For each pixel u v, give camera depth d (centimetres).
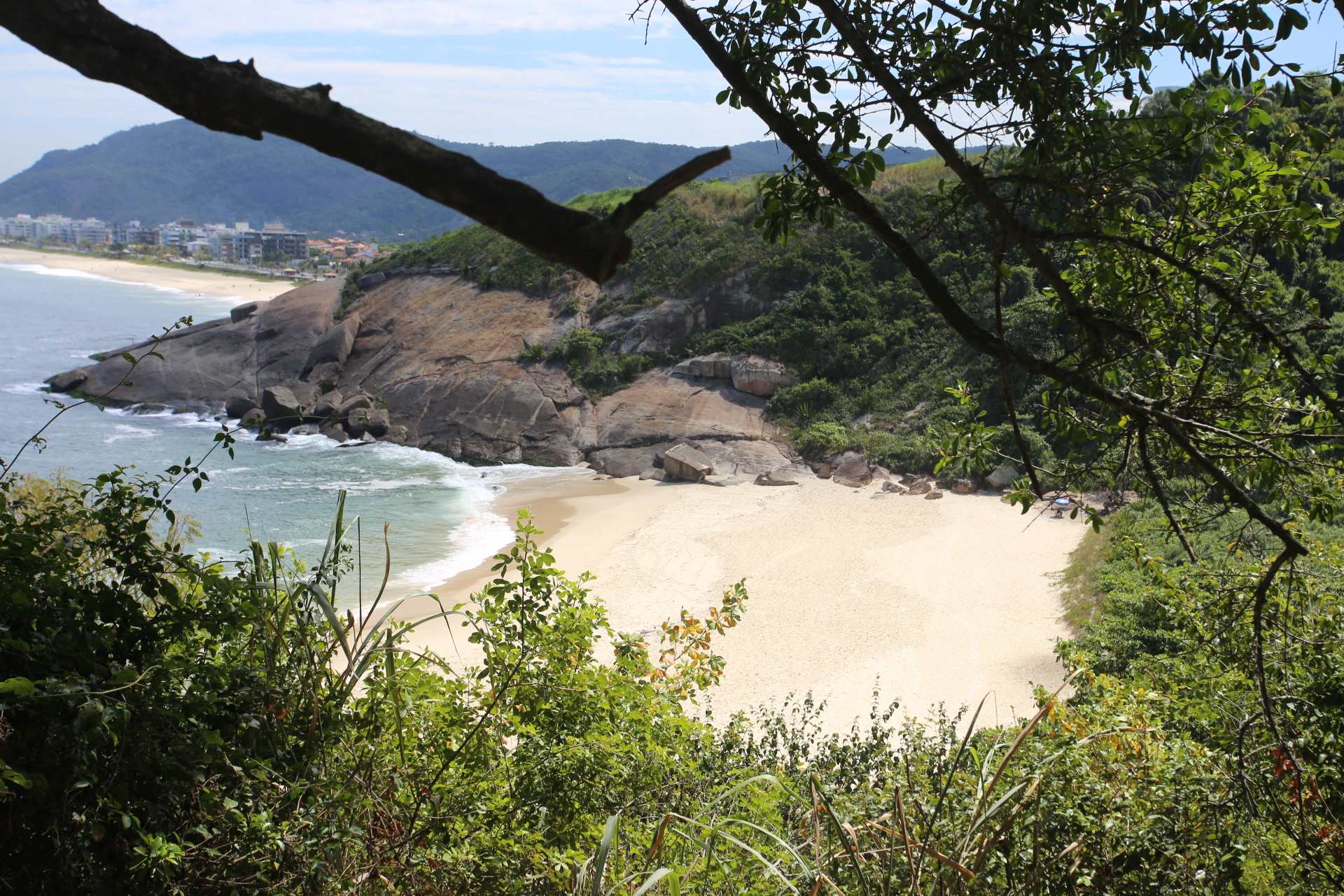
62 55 158
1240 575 659
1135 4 342
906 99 329
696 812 419
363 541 2945
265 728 362
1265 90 363
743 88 294
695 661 728
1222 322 404
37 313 10931
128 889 290
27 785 242
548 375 4569
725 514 3253
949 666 1895
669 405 4284
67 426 4588
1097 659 1406
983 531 2836
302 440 4506
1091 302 445
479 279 5419
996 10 374
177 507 3278
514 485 3794
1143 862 474
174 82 159
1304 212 397
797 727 1623
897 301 4428
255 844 312
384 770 397
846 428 3969
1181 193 418
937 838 413
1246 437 384
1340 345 1377
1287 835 496
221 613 382
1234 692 610
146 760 301
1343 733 532
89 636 332
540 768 450
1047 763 442
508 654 500
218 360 5156
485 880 365
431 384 4669
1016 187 398
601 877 252
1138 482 410
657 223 5222
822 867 332
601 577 2594
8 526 358
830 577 2500
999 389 3506
